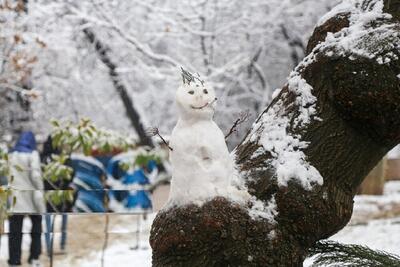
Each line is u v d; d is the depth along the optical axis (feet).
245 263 10.60
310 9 57.82
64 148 30.27
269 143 11.41
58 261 31.71
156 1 54.03
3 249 33.63
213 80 56.08
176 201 10.77
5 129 50.42
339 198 11.17
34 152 28.50
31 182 28.25
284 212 10.82
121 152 31.89
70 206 27.99
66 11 51.47
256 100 57.41
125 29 53.62
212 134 10.76
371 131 11.31
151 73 52.85
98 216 42.09
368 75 10.91
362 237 37.04
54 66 53.11
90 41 53.16
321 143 11.27
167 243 10.68
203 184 10.59
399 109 10.94
